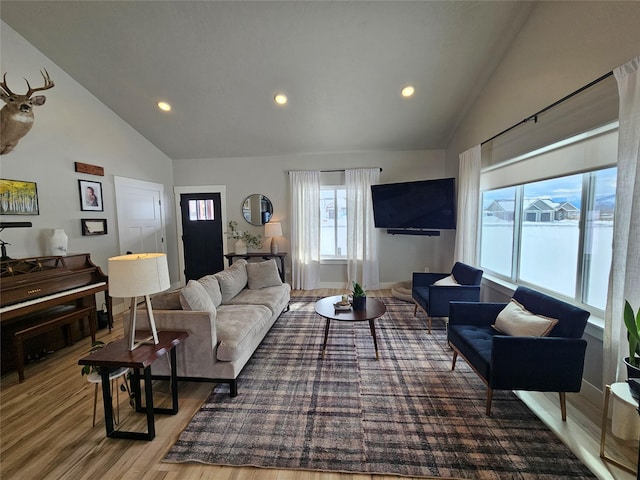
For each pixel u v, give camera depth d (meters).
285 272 5.33
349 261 5.14
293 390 2.19
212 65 3.21
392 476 1.46
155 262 1.73
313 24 2.74
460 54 3.00
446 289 3.10
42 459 1.58
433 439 1.68
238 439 1.70
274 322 3.26
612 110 1.76
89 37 2.90
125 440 1.71
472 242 3.58
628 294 1.57
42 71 3.07
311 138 4.62
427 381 2.29
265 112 3.99
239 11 2.64
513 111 2.80
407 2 2.53
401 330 3.32
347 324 3.52
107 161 3.89
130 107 3.90
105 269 3.86
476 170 3.46
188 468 1.51
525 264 2.96
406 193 4.48
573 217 2.36
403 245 5.16
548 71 2.31
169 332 2.03
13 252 2.80
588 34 1.91
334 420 1.85
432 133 4.46
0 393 2.19
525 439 1.67
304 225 5.10
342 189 5.20
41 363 2.62
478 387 2.20
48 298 2.59
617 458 1.53
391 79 3.36
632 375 1.43
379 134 4.49
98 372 1.75
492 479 1.43
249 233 5.34
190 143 4.79
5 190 2.73
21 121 2.47
